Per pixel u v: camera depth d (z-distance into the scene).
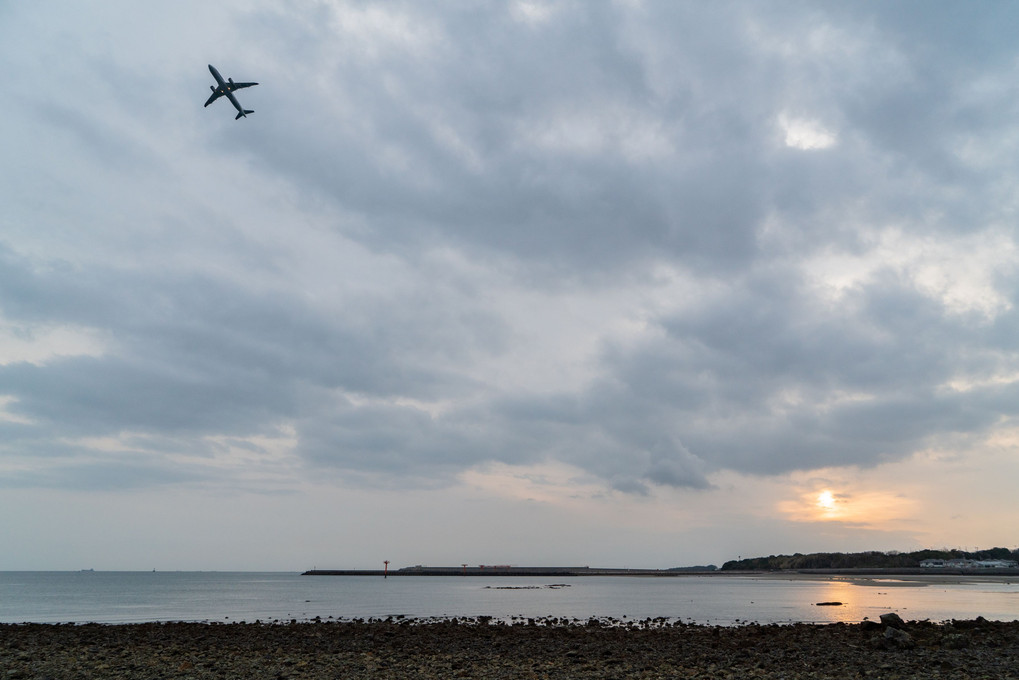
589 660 37.38
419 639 48.53
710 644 44.56
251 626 58.38
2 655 39.72
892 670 32.34
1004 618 70.12
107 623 67.62
